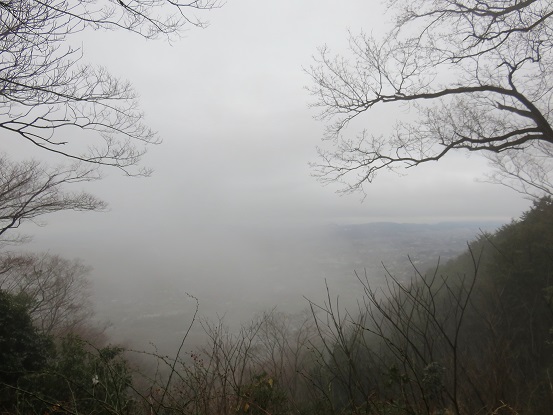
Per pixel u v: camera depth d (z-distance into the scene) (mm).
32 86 4125
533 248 5953
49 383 4887
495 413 2297
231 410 2850
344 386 2869
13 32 3609
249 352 3516
